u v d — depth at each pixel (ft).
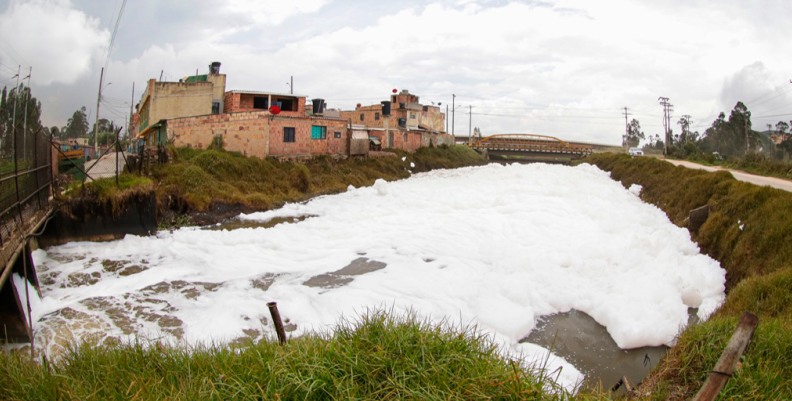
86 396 15.80
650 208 65.77
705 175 58.34
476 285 35.09
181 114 112.68
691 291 33.83
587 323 31.24
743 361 18.83
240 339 28.14
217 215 64.28
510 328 28.89
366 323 19.97
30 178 38.86
